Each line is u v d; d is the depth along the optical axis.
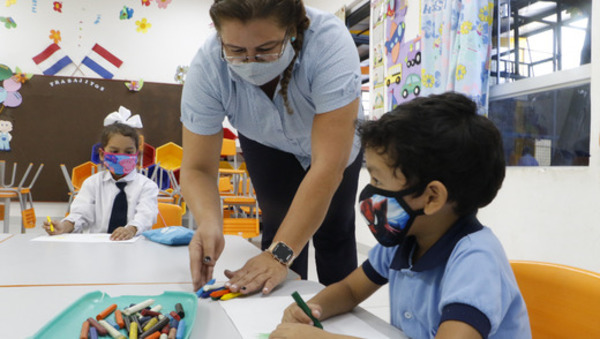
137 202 1.67
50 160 4.61
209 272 0.82
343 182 1.20
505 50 2.27
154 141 4.91
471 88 2.08
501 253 0.58
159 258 1.01
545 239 1.89
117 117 2.09
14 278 0.80
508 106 2.21
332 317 0.68
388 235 0.63
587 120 1.83
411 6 2.77
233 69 0.89
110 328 0.54
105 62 4.84
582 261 1.73
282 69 0.89
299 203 0.86
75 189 3.59
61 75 4.70
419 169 0.55
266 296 0.74
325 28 0.93
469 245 0.57
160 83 4.93
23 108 4.55
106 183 1.68
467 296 0.51
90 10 4.80
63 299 0.68
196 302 0.64
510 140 2.21
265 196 1.29
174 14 5.04
